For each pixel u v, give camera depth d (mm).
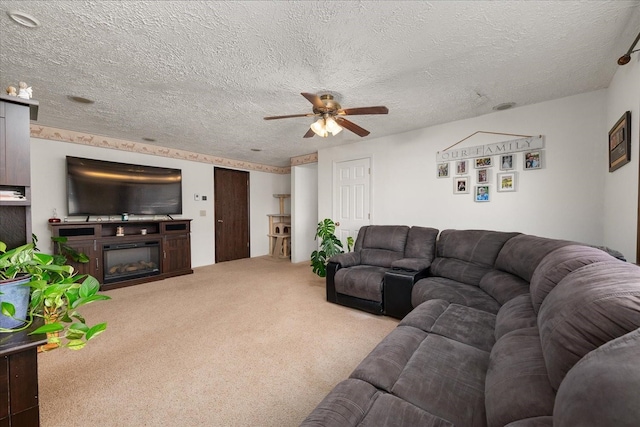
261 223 6695
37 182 3631
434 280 2654
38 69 2123
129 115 3164
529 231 2967
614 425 504
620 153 2082
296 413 1544
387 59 2016
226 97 2662
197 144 4598
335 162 4727
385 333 2508
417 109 3039
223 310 3082
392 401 1026
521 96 2723
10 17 1540
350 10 1511
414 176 3809
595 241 2633
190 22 1603
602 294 825
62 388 1743
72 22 1591
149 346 2273
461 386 1114
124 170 4246
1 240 1358
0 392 997
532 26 1654
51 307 1086
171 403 1618
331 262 3334
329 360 2064
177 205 4895
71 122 3428
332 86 2449
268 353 2162
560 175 2793
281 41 1791
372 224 4250
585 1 1451
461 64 2100
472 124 3314
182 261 4762
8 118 1287
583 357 702
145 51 1894
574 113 2707
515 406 854
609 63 2105
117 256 4086
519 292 1911
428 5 1478
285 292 3752
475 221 3316
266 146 4742
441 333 1581
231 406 1594
